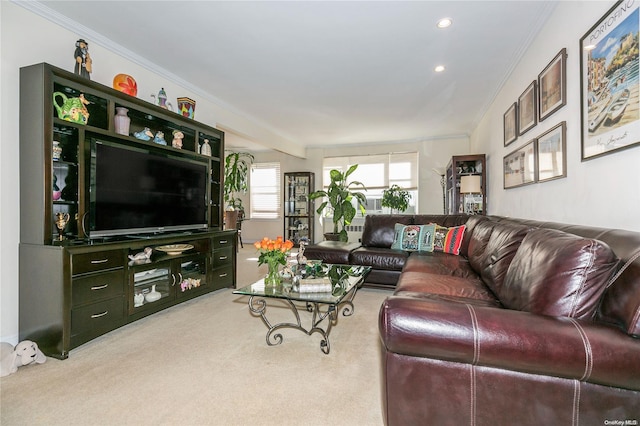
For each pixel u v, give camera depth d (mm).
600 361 983
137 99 2715
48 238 2053
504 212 3707
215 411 1466
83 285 2100
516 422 1095
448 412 1158
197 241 3174
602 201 1701
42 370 1835
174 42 2824
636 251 1093
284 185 7551
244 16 2432
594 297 1114
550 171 2336
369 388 1668
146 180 2822
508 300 1526
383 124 5578
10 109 2092
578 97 1944
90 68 2410
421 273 2461
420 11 2365
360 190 7242
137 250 2809
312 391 1636
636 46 1398
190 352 2072
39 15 2277
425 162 6656
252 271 4672
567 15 2084
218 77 3602
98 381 1717
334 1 2254
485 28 2586
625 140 1477
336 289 2242
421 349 1142
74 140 2373
